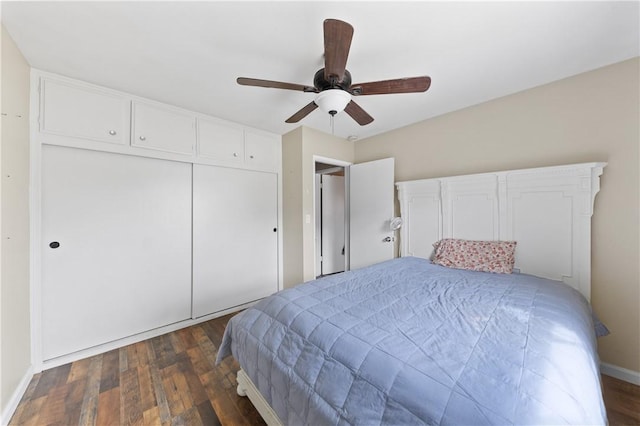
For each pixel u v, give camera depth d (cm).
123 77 195
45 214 186
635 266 170
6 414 139
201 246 270
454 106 250
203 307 271
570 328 111
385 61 175
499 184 227
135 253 228
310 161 316
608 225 179
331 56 126
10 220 150
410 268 227
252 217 312
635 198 170
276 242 337
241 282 302
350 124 301
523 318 119
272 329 130
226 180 289
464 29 145
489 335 103
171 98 230
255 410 148
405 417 73
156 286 240
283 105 245
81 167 201
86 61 174
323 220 448
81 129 198
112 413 145
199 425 138
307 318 124
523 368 81
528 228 212
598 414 75
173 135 246
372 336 104
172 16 135
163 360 198
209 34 150
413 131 296
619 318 175
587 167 181
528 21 139
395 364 86
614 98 177
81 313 201
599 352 181
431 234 274
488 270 214
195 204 264
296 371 105
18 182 160
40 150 181
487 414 65
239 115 271
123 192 221
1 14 131
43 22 138
